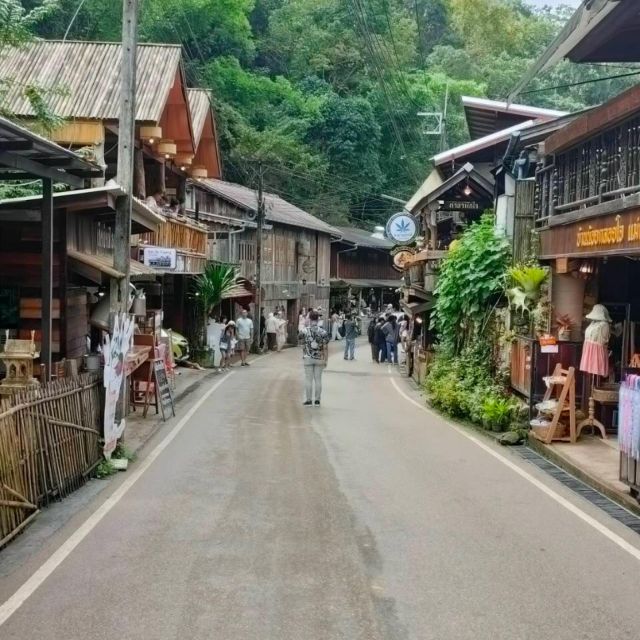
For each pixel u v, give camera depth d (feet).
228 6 146.82
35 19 47.09
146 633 16.46
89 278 41.22
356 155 169.48
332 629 16.79
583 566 21.54
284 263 140.46
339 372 91.20
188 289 89.51
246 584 19.42
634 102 29.76
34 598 18.38
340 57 176.14
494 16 173.58
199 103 80.64
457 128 155.74
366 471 33.47
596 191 35.86
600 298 44.42
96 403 32.42
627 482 28.81
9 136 25.11
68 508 26.73
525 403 45.39
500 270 52.49
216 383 71.51
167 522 24.98
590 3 26.81
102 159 58.23
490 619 17.58
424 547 22.86
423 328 82.79
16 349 29.81
